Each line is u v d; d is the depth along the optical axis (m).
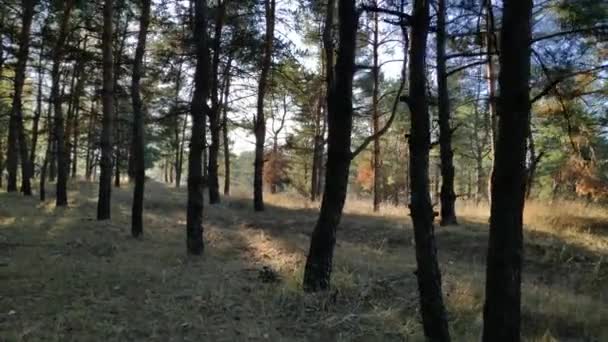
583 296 9.34
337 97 7.84
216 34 12.64
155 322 6.09
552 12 10.55
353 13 7.66
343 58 7.74
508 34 4.27
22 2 18.77
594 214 15.18
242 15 13.59
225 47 12.92
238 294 7.40
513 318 4.31
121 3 15.99
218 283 7.96
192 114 10.92
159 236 13.27
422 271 5.71
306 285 7.73
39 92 25.06
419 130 5.73
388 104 26.39
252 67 15.13
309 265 7.81
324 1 16.16
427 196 5.75
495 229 4.37
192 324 6.10
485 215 16.73
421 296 5.73
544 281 10.63
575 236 13.05
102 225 14.04
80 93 22.94
